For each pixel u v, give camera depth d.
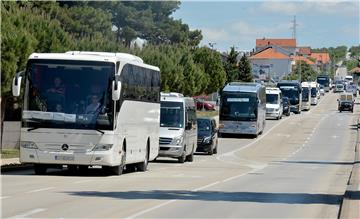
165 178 62.31
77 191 46.66
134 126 66.06
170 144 86.62
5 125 96.00
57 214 34.62
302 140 148.88
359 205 41.50
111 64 59.12
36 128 58.59
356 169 80.25
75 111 58.66
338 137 157.75
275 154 114.38
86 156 58.41
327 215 38.31
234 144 136.12
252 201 44.44
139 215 35.47
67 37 99.31
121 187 51.00
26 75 59.25
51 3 152.62
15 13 86.12
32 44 82.38
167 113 88.25
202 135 108.19
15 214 34.19
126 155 63.50
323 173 76.25
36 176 59.69
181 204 41.31
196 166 83.69
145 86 70.44
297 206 42.34
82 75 59.03
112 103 58.88
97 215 34.81
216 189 52.47
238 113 149.88
